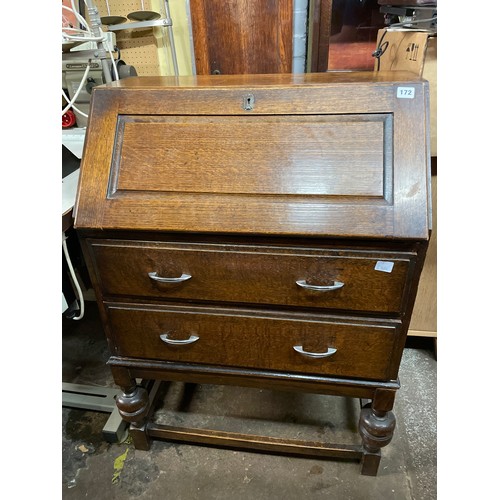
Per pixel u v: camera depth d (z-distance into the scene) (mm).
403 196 797
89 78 1378
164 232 869
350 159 825
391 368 952
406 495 1122
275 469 1203
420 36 1125
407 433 1288
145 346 1046
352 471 1188
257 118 863
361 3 1567
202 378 1081
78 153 1275
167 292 947
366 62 1666
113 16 1590
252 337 973
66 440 1311
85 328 1788
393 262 818
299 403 1408
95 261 939
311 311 917
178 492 1153
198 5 1590
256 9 1574
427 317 1500
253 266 876
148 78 1158
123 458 1249
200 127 878
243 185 848
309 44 1605
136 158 891
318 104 847
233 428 1326
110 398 1406
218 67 1698
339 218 807
